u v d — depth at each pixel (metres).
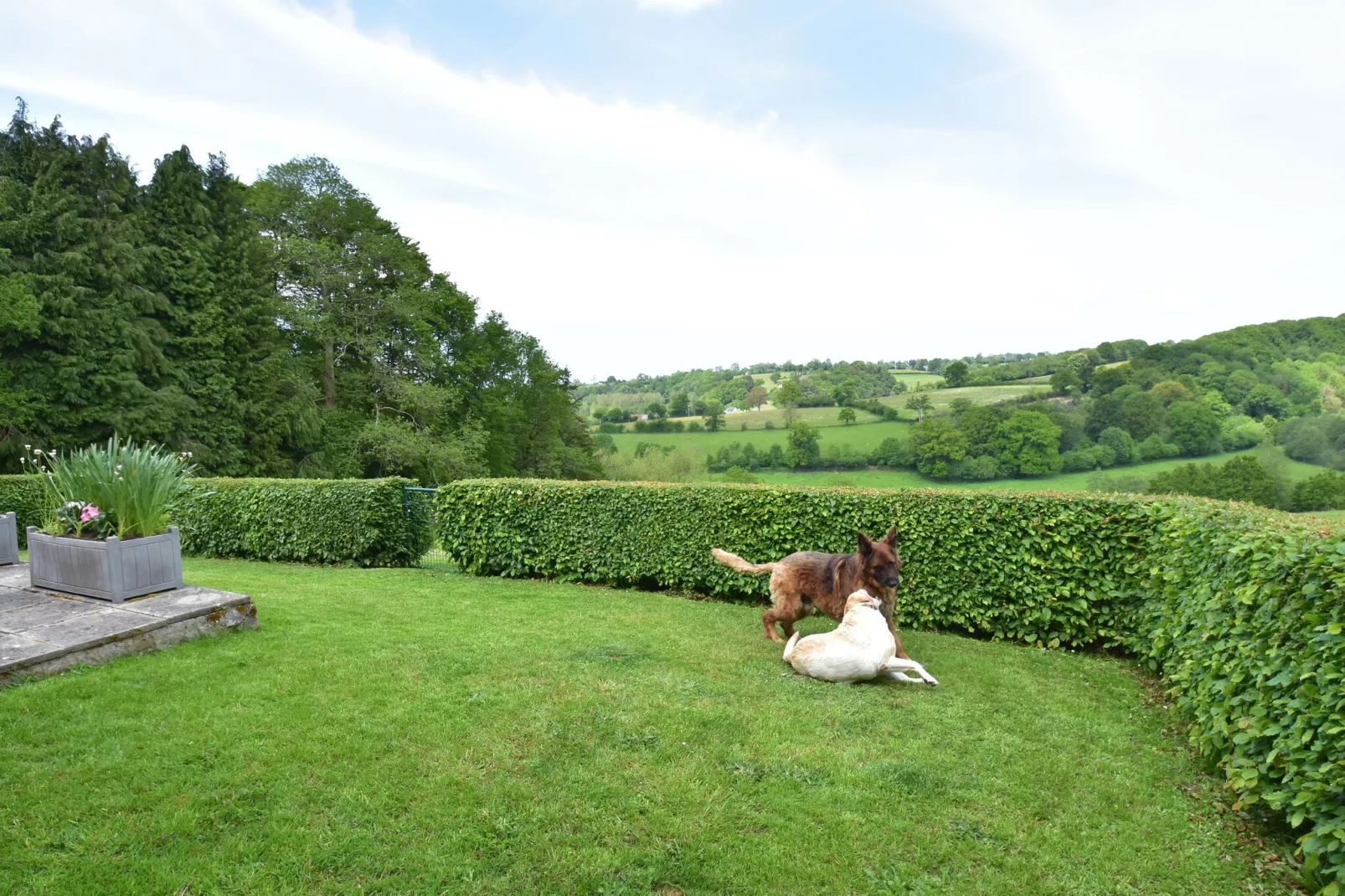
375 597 8.78
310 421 27.66
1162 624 6.19
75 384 20.84
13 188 21.17
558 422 47.91
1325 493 23.81
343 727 4.35
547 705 4.89
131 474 6.47
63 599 6.20
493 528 11.27
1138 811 3.85
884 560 6.12
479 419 38.12
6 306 19.14
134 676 4.96
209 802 3.45
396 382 31.81
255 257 27.28
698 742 4.43
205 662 5.37
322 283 30.41
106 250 22.02
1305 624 3.70
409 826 3.35
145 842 3.11
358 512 12.24
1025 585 7.69
